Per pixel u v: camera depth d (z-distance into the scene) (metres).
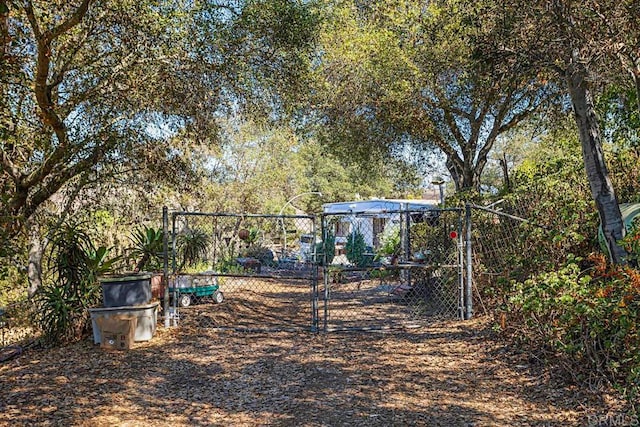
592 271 5.39
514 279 6.25
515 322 6.11
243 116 9.04
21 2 5.79
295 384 5.16
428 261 9.02
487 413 4.23
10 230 7.34
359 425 4.10
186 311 8.80
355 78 11.54
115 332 6.51
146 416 4.38
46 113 7.04
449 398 4.61
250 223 18.30
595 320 4.38
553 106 10.54
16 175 7.62
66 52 7.58
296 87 8.81
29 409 4.52
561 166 8.77
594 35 4.81
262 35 8.21
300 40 8.55
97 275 7.36
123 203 9.34
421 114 11.40
